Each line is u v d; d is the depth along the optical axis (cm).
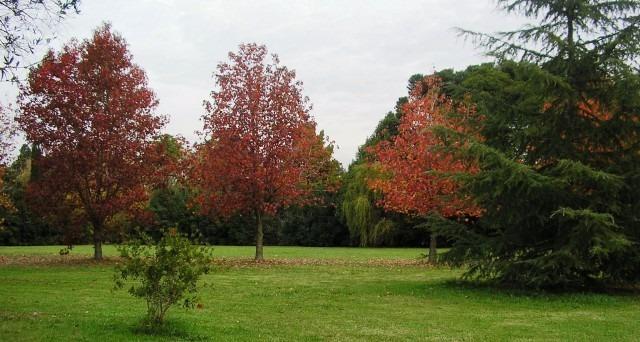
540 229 1312
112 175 2142
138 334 759
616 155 1289
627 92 1213
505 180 1196
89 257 2433
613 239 1112
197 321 873
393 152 2244
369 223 3903
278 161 2231
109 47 2142
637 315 998
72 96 2062
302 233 4909
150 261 781
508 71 1397
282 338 775
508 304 1126
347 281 1558
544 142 1327
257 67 2223
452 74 4106
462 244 1377
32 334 743
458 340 779
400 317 968
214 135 2194
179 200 4519
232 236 4788
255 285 1450
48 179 2108
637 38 1222
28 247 3847
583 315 998
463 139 1317
